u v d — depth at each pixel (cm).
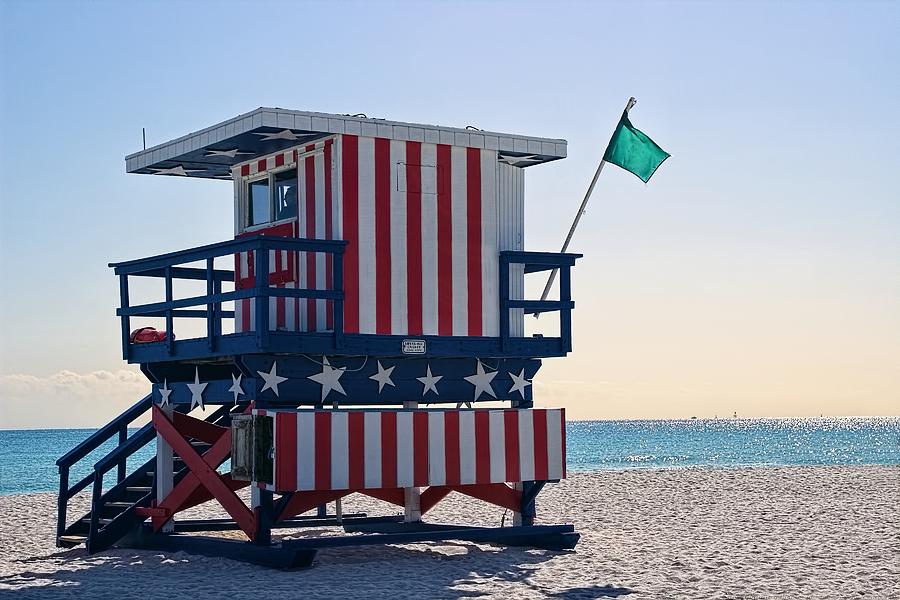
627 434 15988
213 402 1239
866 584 1062
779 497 2108
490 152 1284
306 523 1440
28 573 1173
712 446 10512
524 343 1277
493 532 1265
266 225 1298
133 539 1347
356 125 1190
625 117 1401
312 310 1211
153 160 1339
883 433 15662
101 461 1334
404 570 1154
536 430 1256
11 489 4516
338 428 1138
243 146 1257
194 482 1259
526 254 1280
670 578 1102
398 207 1216
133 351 1328
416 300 1218
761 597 995
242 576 1116
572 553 1285
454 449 1201
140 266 1303
